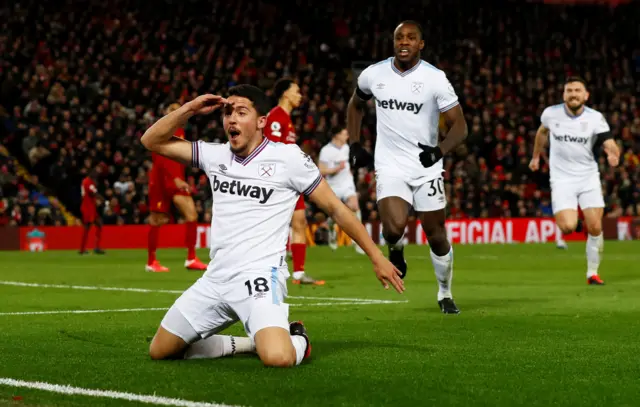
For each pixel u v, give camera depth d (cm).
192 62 3108
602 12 3847
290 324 552
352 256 1989
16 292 1087
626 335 688
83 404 431
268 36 3425
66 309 891
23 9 3020
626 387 475
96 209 2270
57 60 2888
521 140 3072
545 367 537
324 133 2905
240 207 542
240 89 548
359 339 663
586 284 1218
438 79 810
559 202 1209
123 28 3156
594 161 1196
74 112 2741
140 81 2958
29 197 2567
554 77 3588
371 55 3578
